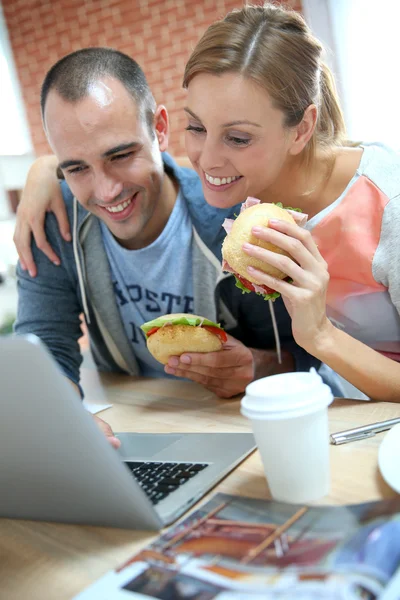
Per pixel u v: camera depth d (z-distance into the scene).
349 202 1.21
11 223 4.54
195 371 1.15
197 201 1.42
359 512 0.61
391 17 3.21
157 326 1.14
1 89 4.67
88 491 0.68
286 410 0.65
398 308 1.20
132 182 1.29
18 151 4.73
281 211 1.00
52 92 1.22
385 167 1.21
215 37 1.05
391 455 0.71
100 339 1.57
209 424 1.04
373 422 0.91
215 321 1.45
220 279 1.39
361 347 1.04
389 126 3.36
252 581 0.53
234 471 0.81
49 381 0.58
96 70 1.22
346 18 3.32
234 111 1.03
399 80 3.27
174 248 1.42
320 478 0.69
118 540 0.69
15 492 0.74
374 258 1.19
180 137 4.13
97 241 1.47
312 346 1.00
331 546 0.55
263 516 0.65
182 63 3.98
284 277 1.00
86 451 0.62
